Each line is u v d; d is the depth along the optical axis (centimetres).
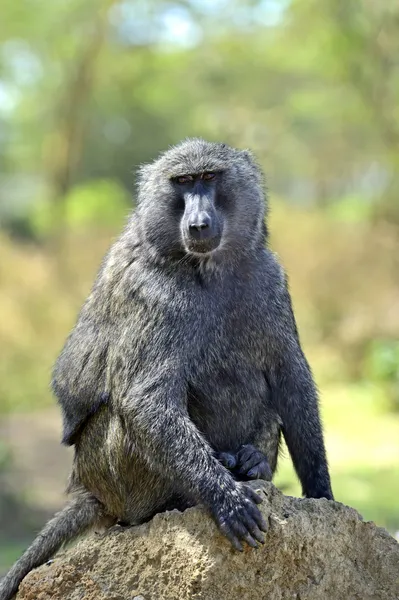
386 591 741
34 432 2389
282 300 823
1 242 3741
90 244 4234
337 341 3198
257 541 701
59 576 754
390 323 3192
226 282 798
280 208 4394
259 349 806
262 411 817
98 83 4738
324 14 3222
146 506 796
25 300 3238
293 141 5131
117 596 729
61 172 4903
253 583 705
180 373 768
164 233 805
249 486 721
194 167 818
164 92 5141
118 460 793
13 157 5844
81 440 841
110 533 762
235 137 4909
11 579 849
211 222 789
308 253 3706
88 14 4238
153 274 794
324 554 724
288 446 845
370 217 3891
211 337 785
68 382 838
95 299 839
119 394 780
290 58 4416
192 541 709
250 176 845
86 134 5709
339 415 2516
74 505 862
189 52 4738
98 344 820
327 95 4350
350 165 5256
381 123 3406
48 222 4603
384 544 750
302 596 715
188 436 742
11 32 4331
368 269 3609
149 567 725
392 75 3133
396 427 2378
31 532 1644
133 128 6700
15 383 2770
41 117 4941
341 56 3259
